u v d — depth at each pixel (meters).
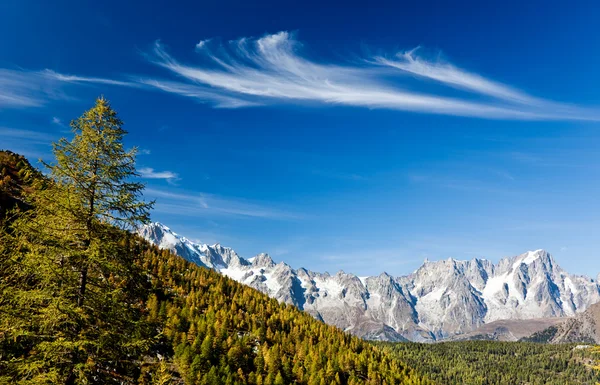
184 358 85.62
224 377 91.44
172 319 99.94
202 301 130.38
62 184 18.81
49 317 16.70
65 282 17.58
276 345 118.19
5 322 16.31
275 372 109.31
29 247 17.30
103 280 19.05
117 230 19.48
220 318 123.38
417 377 165.12
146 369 19.12
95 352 17.53
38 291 16.92
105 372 17.67
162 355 86.62
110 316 18.25
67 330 17.31
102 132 19.78
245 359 107.06
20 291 16.69
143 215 20.12
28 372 16.14
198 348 95.44
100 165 19.59
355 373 140.12
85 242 18.95
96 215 18.94
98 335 17.59
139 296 19.98
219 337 107.06
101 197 19.16
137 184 20.19
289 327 152.88
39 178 18.73
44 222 18.25
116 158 19.80
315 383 111.88
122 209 19.56
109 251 18.64
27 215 17.91
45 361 16.48
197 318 111.81
